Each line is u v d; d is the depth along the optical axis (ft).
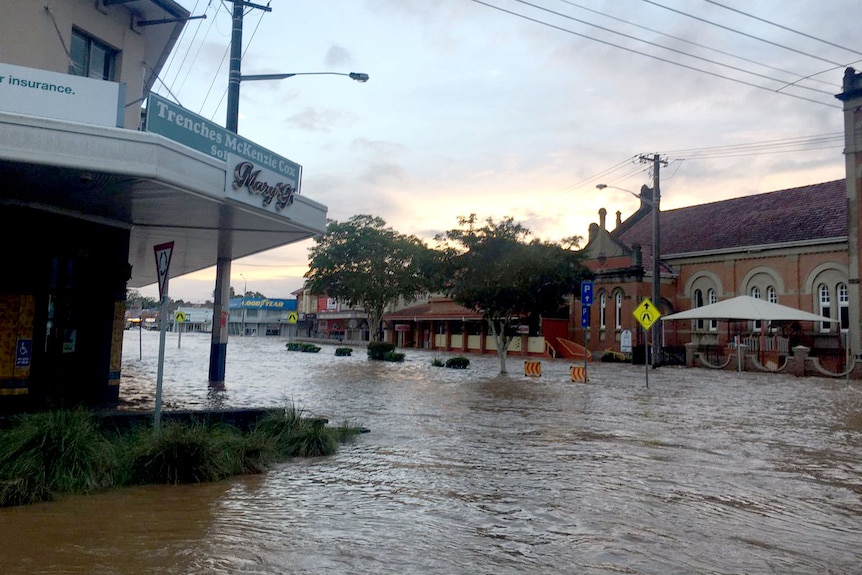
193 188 33.30
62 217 40.22
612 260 148.66
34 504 21.81
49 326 40.57
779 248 126.82
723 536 20.47
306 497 23.97
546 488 26.16
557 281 93.20
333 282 162.30
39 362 39.14
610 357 136.15
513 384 74.59
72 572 15.85
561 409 51.98
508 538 19.75
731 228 142.61
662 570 17.33
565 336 160.15
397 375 85.40
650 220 170.81
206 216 41.47
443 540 19.39
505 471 29.19
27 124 28.27
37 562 16.46
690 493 25.88
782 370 103.30
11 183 32.94
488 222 92.79
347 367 99.96
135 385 58.75
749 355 108.78
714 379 89.10
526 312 96.37
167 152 31.37
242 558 17.21
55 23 39.29
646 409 52.95
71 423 25.58
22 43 37.86
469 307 95.96
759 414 51.06
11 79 29.50
